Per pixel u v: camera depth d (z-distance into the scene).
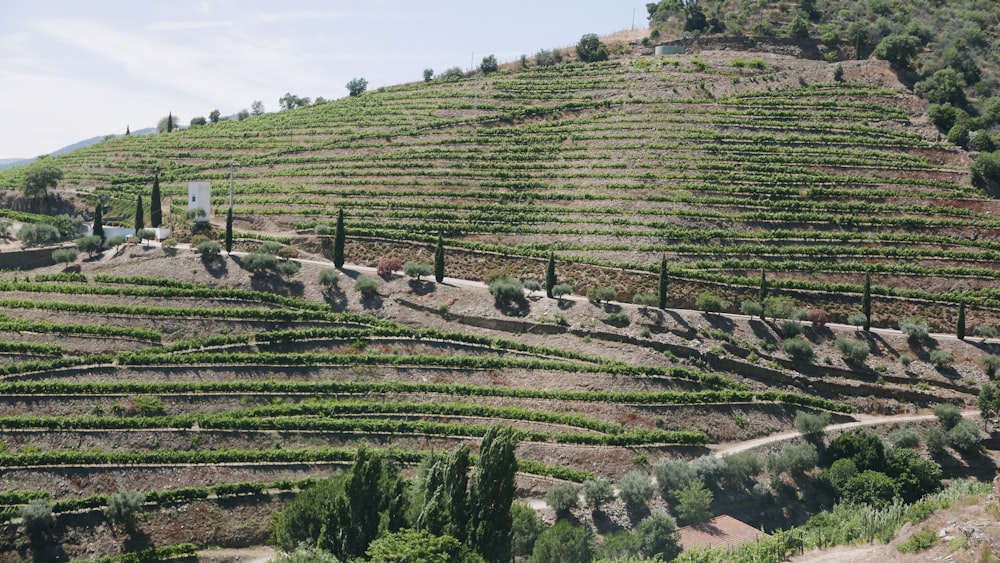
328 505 59.03
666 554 62.28
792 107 143.75
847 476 75.25
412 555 49.94
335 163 139.00
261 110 186.12
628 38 194.75
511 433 57.38
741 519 71.94
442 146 141.00
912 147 131.12
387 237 111.31
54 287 90.44
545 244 111.19
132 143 160.38
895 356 93.00
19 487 66.62
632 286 101.38
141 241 107.62
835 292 101.81
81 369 78.50
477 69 185.00
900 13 183.12
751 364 88.56
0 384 73.94
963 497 52.12
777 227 113.94
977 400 87.44
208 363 81.19
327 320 90.81
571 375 84.50
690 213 114.62
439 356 86.38
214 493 68.94
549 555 60.03
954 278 104.38
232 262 99.56
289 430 75.44
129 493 65.56
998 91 150.25
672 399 82.19
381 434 76.50
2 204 130.38
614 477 74.25
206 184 113.12
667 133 135.62
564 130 141.00
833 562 50.12
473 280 105.31
